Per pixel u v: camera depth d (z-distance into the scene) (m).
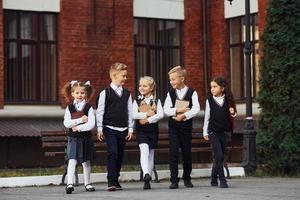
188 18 24.45
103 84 22.67
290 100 17.05
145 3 23.75
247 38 17.58
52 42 22.25
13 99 21.61
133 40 23.30
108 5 22.88
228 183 14.49
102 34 22.73
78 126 12.65
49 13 22.20
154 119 13.13
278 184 14.19
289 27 17.17
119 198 11.21
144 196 11.54
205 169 16.92
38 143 21.25
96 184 15.12
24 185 14.75
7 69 21.55
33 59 22.00
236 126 22.91
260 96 17.62
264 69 17.62
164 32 24.27
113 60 22.89
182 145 13.38
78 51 22.33
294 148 16.91
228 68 24.11
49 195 12.16
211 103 13.22
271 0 17.48
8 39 21.61
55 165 21.41
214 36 24.50
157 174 15.81
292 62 16.97
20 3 21.72
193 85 24.30
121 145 13.16
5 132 20.31
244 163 17.19
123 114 13.03
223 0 24.17
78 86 12.82
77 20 22.38
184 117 13.19
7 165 20.73
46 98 22.11
